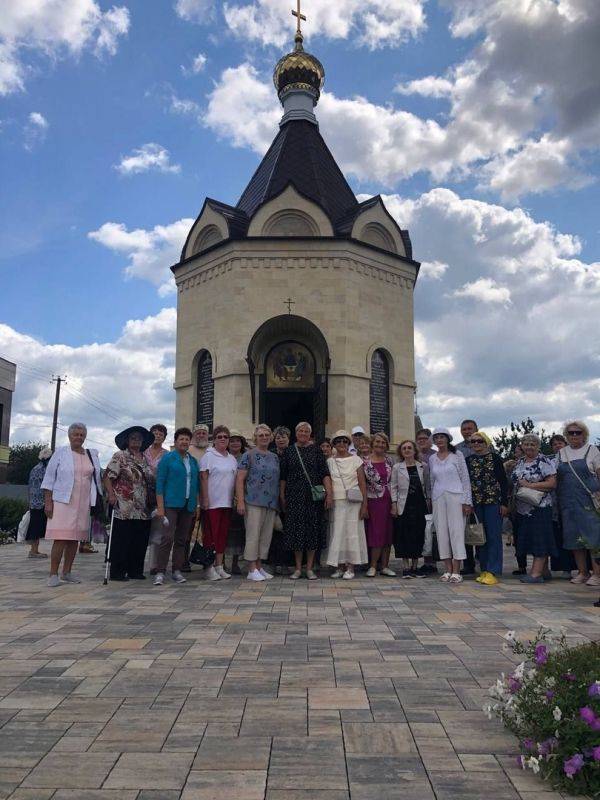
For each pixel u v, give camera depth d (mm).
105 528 12531
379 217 21812
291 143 24344
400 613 6953
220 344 20547
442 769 3250
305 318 19281
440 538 9531
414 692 4348
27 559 13094
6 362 39344
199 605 7430
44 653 5285
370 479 10172
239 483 9594
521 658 5133
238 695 4289
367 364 20609
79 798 2955
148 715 3934
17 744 3521
